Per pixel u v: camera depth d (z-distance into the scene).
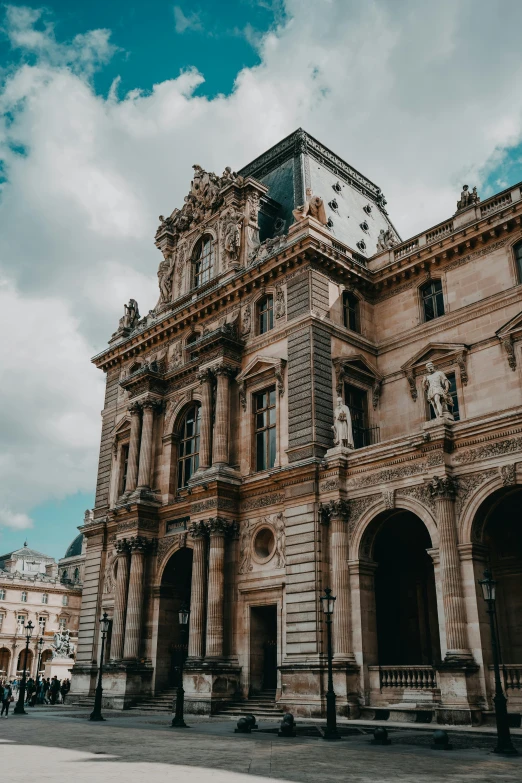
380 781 14.90
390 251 46.44
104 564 52.91
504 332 38.50
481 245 41.47
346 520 36.47
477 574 30.80
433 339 42.59
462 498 31.80
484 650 29.66
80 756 19.44
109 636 50.03
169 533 47.12
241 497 42.62
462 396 39.88
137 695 44.00
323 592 35.91
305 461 38.03
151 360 54.62
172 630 46.53
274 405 43.22
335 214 52.88
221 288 47.81
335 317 43.41
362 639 34.28
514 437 30.64
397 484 34.56
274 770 16.55
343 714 32.62
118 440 56.06
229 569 41.34
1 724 32.75
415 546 39.88
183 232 56.00
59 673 70.31
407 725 29.02
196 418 49.47
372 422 43.28
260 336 44.69
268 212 52.53
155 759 18.75
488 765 17.78
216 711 37.62
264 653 40.00
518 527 35.12
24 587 136.88
